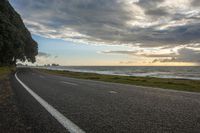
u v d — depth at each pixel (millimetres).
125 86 18188
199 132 4984
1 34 54125
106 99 10141
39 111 7402
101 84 19781
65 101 9508
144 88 16812
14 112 7250
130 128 5316
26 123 5855
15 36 60406
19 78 26750
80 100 9797
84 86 17156
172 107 8156
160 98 10758
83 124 5719
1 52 58906
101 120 6137
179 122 5887
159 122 5887
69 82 21422
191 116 6625
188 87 19641
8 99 10109
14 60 80562
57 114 6922
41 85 17531
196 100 10148
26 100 9781
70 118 6387
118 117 6492
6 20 57875
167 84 22875
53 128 5375
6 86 16469
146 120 6121
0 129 5324
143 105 8555
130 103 9039
